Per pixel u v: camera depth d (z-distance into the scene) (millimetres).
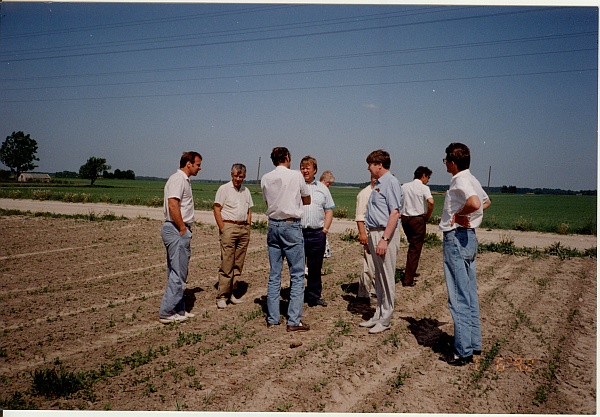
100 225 16328
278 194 5594
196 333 5547
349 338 5430
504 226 21828
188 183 5949
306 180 6656
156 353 4895
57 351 4965
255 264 10047
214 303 6953
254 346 5137
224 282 6672
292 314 5660
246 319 6121
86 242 12508
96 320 6012
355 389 4180
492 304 6992
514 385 4293
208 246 12523
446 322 6148
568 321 6145
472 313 4953
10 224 15945
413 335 5625
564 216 32750
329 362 4719
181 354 4898
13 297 7031
